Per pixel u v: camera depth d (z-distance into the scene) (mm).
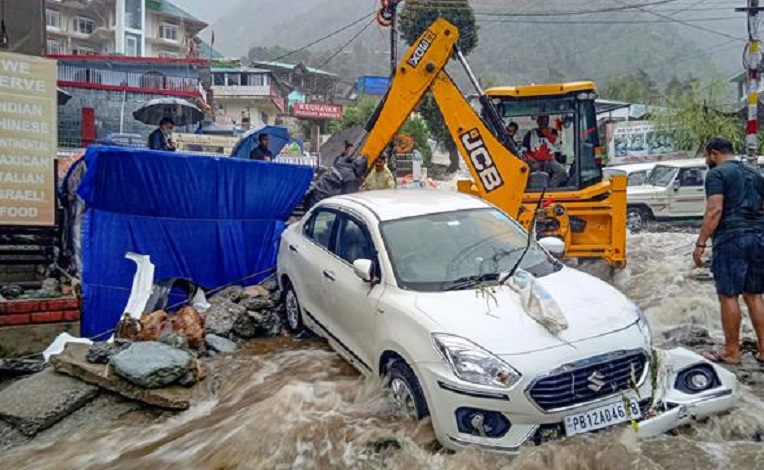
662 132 32844
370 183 13234
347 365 6199
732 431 4688
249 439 4859
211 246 8141
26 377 5891
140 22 67750
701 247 6156
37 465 4707
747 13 14578
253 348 6949
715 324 7789
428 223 6020
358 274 5504
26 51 10820
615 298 5223
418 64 9398
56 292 7098
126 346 5922
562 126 10719
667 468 4184
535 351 4414
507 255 5816
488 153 9148
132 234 7574
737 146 28969
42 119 7285
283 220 8781
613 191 9930
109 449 4887
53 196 7383
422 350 4641
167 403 5379
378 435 4703
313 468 4480
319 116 52281
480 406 4293
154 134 12109
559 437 4316
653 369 4668
